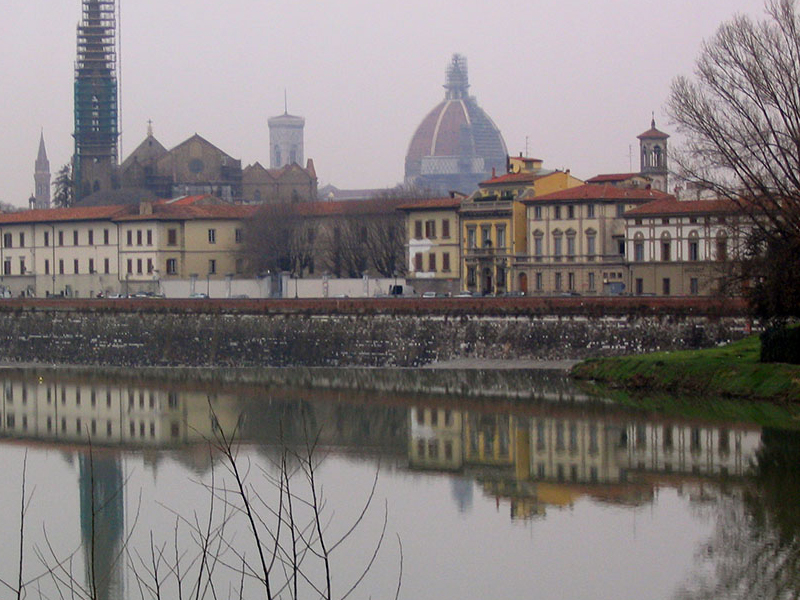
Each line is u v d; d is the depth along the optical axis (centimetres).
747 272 14600
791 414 13550
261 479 11088
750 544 8656
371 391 17025
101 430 14375
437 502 10106
